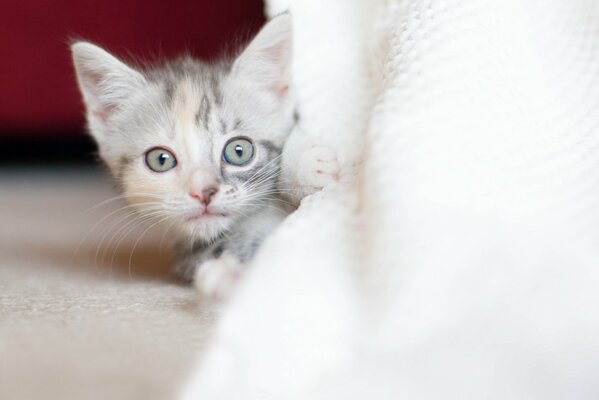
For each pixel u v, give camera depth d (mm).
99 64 387
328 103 382
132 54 600
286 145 373
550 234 285
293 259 281
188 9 627
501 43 333
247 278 281
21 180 696
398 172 289
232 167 366
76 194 612
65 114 659
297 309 271
